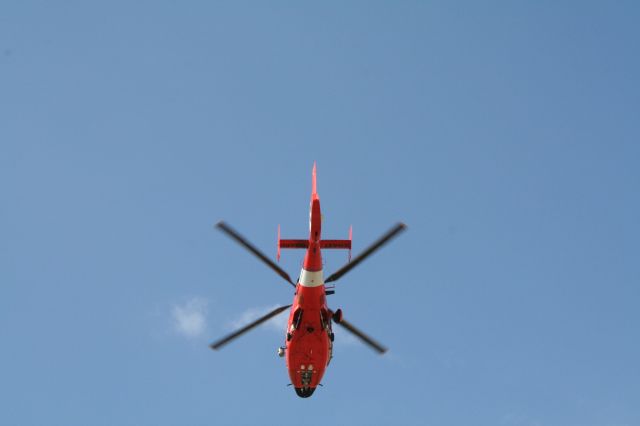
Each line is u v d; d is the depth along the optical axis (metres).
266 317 75.06
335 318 74.62
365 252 70.69
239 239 71.44
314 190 70.06
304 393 80.31
